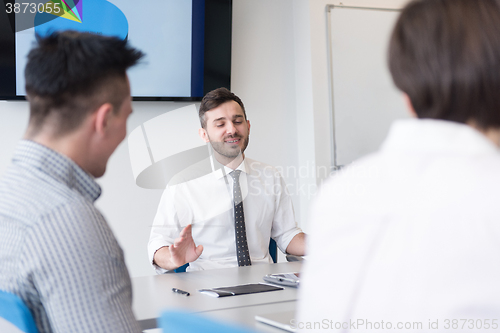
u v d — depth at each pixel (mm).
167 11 2877
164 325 581
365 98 3160
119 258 750
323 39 3094
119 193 2842
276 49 3236
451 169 470
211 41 2982
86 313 676
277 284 1420
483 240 430
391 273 462
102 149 836
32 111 795
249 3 3170
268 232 2078
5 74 2611
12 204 721
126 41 848
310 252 551
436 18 515
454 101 506
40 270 673
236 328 502
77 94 776
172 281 1492
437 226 449
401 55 541
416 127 520
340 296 499
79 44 787
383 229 483
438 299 432
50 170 764
